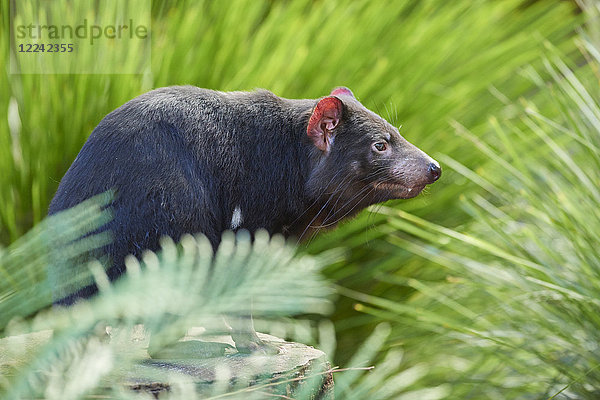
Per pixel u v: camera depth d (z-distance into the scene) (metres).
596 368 8.88
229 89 9.10
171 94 8.68
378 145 8.77
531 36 9.42
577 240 8.88
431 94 9.27
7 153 9.01
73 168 8.62
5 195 9.00
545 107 9.32
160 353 8.63
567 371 8.90
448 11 9.37
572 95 8.94
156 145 8.62
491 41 9.41
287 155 8.74
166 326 6.81
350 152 8.76
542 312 8.93
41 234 6.48
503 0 9.48
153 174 8.61
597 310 8.86
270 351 8.69
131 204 8.59
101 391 7.11
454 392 9.03
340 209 8.79
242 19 9.21
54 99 9.03
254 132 8.72
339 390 8.16
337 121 8.75
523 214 9.04
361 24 9.28
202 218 8.65
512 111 9.31
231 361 8.64
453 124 9.09
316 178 8.76
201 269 6.95
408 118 9.22
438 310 9.13
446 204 9.23
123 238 8.59
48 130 9.03
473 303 9.12
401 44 9.27
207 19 9.21
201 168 8.66
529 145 9.24
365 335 9.17
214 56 9.16
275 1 9.36
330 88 9.18
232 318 8.69
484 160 9.24
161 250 8.60
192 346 8.66
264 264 7.04
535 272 8.91
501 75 9.33
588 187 8.88
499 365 9.04
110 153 8.61
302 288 6.85
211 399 7.62
